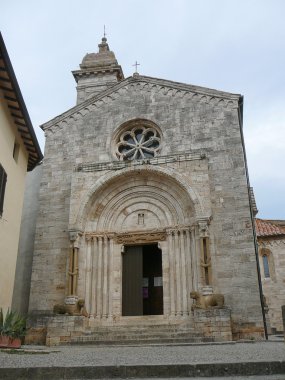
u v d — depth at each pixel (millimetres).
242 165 24828
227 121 26234
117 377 8805
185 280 23156
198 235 23281
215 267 22547
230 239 23297
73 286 23094
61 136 28688
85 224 25141
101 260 24688
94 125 28547
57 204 26688
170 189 25172
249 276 22266
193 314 21234
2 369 8930
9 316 16484
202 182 23781
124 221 25516
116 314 23406
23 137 23094
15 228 21953
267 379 8000
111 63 40938
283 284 37719
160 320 22688
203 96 27281
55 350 15336
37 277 24938
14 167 22000
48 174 27688
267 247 39344
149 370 8883
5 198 20594
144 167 25031
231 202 24109
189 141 26391
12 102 20312
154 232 24734
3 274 20172
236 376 8594
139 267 24766
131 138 28406
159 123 27484
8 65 17734
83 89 40594
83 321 21859
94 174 25531
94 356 11742
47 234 25938
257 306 21609
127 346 17312
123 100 28828
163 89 28344
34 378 8805
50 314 23906
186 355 11508
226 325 19766
